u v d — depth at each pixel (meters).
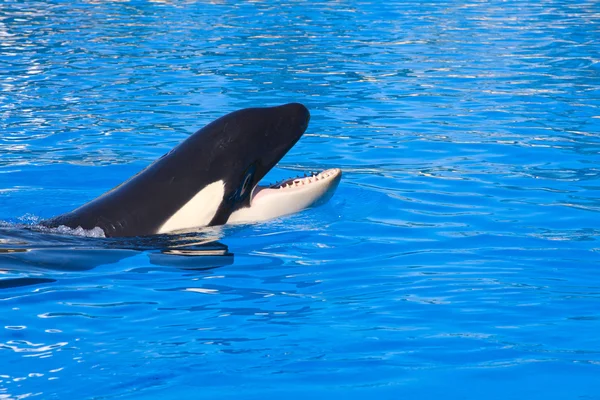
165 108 21.09
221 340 8.21
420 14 39.75
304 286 9.88
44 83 24.16
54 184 14.91
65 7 41.84
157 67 26.67
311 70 26.14
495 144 17.30
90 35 33.09
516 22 36.88
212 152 12.52
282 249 11.40
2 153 16.94
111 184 14.98
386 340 8.14
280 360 7.71
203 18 38.28
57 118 20.00
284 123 13.02
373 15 39.34
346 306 9.14
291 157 16.59
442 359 7.68
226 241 11.80
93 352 7.95
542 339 8.13
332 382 7.25
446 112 20.41
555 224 12.25
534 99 21.72
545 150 16.73
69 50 29.69
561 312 8.87
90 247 11.31
